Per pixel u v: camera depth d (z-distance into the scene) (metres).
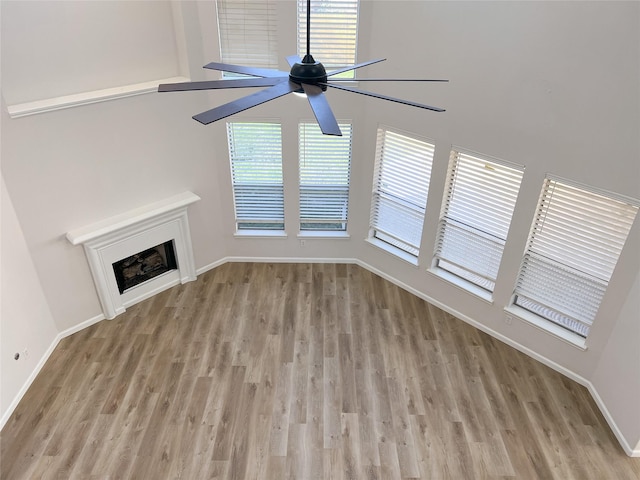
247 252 7.34
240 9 5.61
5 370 4.88
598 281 5.01
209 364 5.64
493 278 5.90
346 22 5.67
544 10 4.33
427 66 5.33
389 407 5.17
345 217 7.14
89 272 5.86
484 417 5.09
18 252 5.08
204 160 6.41
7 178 4.86
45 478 4.40
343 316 6.42
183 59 5.75
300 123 6.36
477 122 5.20
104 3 5.07
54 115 4.95
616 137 4.30
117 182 5.71
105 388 5.29
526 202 5.14
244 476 4.48
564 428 4.98
